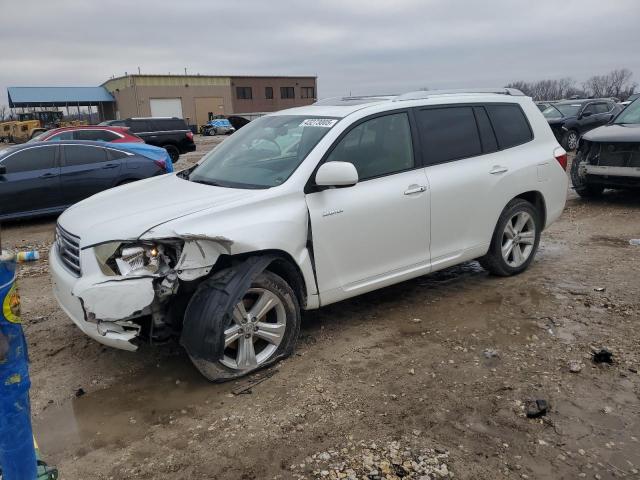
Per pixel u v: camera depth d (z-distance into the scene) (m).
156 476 2.82
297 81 72.50
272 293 3.76
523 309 4.83
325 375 3.76
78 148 9.89
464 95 5.24
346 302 5.13
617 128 9.17
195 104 65.38
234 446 3.04
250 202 3.72
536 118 5.74
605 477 2.73
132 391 3.66
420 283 5.62
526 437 3.05
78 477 2.84
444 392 3.52
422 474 2.76
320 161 4.07
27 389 1.96
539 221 5.77
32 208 9.52
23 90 63.88
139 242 3.40
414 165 4.63
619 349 4.01
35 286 5.97
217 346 3.48
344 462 2.87
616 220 8.14
